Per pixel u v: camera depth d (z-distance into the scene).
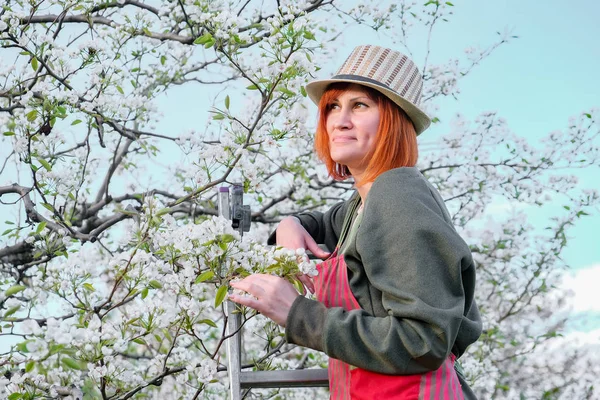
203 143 3.97
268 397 4.19
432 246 1.70
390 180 1.82
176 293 2.13
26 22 3.68
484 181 5.82
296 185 4.93
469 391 1.93
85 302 2.64
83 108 3.52
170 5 4.09
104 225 3.58
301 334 1.74
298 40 2.77
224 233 1.93
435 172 5.84
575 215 6.11
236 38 2.95
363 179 1.93
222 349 4.54
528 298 6.52
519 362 6.62
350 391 1.81
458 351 1.84
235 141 3.11
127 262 2.21
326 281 1.89
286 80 2.79
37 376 2.25
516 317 6.69
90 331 2.08
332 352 1.69
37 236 3.53
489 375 5.55
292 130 2.91
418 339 1.64
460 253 1.69
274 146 2.90
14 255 3.81
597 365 6.59
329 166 2.17
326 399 5.25
